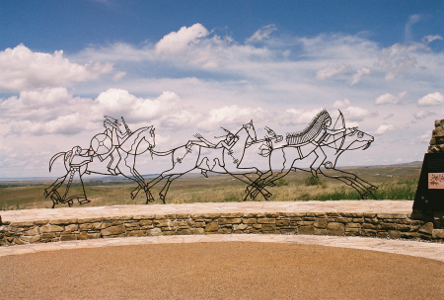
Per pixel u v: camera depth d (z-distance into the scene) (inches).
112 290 231.8
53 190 506.6
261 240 372.2
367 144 475.5
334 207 437.1
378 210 396.5
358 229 387.9
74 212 459.8
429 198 358.3
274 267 271.0
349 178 503.2
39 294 228.2
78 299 218.5
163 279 249.9
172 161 511.8
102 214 432.1
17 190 972.6
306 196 660.7
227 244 355.9
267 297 214.1
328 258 293.4
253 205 481.1
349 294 216.1
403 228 369.7
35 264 297.6
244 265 277.9
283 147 497.7
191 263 287.4
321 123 489.1
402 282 233.8
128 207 492.1
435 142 374.3
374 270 259.4
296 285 232.2
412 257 293.6
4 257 325.4
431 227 357.7
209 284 237.5
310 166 493.0
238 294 219.5
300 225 405.4
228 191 799.1
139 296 220.7
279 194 706.2
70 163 507.8
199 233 417.7
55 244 379.6
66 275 265.1
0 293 231.0
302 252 315.0
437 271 255.3
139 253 327.0
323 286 229.6
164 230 418.9
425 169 365.7
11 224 386.3
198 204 506.0
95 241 389.7
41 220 395.5
